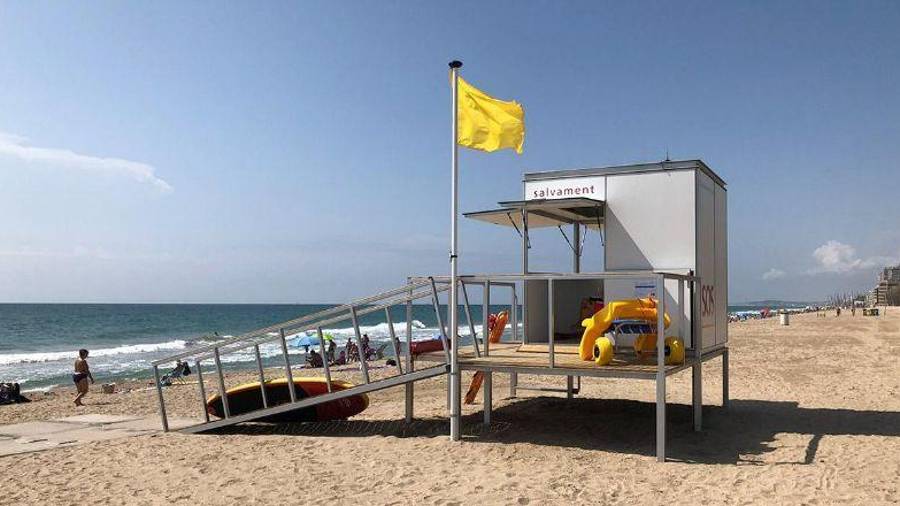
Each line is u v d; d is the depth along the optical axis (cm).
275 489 695
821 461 757
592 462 773
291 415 1056
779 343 2855
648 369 786
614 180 1004
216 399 1083
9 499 676
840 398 1263
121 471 787
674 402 1227
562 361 873
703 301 973
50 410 1465
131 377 2762
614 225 998
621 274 805
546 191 1053
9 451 905
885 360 2023
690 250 948
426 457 812
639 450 831
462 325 5025
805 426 977
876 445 839
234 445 925
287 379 1020
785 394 1324
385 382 934
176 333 6644
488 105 917
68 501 668
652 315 848
